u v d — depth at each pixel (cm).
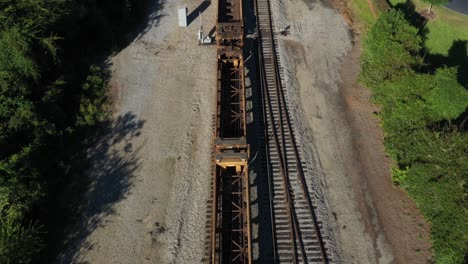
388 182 2377
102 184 2350
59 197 2281
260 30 3300
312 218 2206
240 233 2109
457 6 3394
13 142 2248
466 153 2180
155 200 2297
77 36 2942
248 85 2917
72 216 2220
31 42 2452
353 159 2488
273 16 3428
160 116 2697
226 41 2816
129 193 2323
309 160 2478
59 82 2544
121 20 3250
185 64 3031
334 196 2320
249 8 3503
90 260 2077
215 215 1988
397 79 2653
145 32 3259
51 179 2322
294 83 2923
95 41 3027
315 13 3475
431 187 2134
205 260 2061
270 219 2222
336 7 3531
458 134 2250
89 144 2525
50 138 2406
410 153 2348
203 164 2452
